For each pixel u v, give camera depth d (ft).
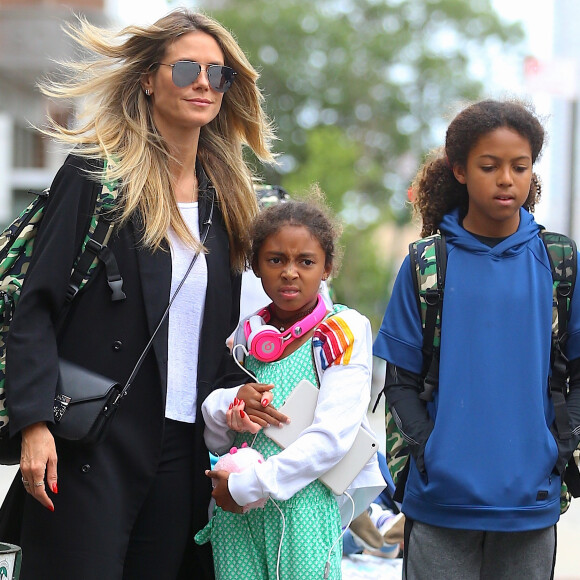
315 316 28.40
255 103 31.50
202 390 28.58
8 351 26.81
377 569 38.04
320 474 26.91
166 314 27.99
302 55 254.06
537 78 81.05
